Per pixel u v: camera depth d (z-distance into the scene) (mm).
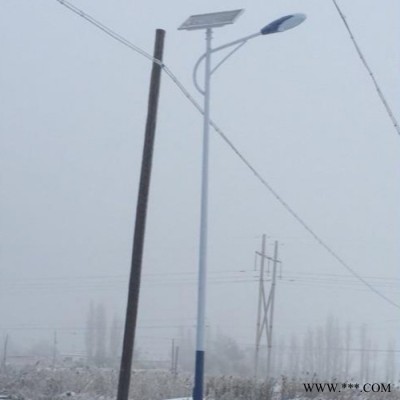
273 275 62344
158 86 26406
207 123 23328
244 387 36094
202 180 23188
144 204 25875
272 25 22562
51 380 40000
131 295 25531
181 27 23531
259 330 61438
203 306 22672
